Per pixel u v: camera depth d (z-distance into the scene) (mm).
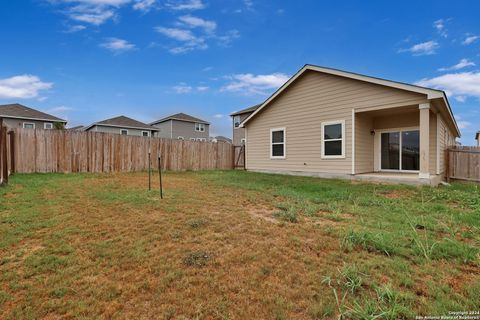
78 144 10414
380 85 8734
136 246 3057
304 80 10852
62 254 2855
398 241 3182
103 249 2965
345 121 9602
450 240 3188
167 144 13047
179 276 2420
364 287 2230
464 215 4391
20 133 9148
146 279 2365
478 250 2938
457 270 2521
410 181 8031
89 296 2121
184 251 2939
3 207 4609
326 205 5164
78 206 4801
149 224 3828
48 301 2049
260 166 12719
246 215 4371
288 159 11453
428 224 3844
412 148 9844
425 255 2764
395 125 10172
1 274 2434
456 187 8047
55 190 6254
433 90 7500
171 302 2051
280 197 5965
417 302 2016
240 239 3303
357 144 9617
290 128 11375
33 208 4590
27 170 9289
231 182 8438
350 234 3285
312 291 2182
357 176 9219
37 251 2914
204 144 14547
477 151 9906
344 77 9523
